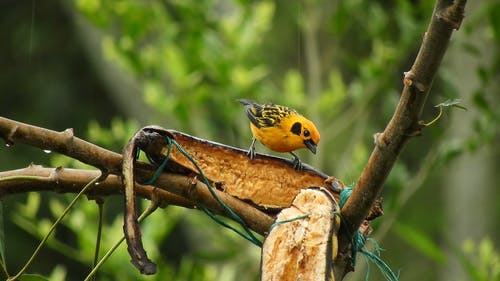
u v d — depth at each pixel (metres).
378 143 4.98
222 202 5.60
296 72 13.08
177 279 11.16
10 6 17.53
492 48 13.40
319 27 14.12
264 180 5.73
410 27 12.08
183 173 5.55
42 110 17.31
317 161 12.33
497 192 14.90
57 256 17.50
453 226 14.91
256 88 12.04
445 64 13.73
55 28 17.41
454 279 14.07
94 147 5.27
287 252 5.19
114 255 10.60
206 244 14.13
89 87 17.41
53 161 10.91
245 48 12.13
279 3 15.80
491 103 13.14
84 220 10.67
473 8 13.24
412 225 15.59
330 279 5.11
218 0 13.52
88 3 12.20
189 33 11.84
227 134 13.18
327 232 5.19
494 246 14.54
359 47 14.78
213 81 12.66
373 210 5.68
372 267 16.11
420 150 15.19
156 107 11.94
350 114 12.88
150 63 12.12
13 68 17.42
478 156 14.78
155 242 11.05
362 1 12.48
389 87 12.19
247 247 11.74
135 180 5.48
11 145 5.16
